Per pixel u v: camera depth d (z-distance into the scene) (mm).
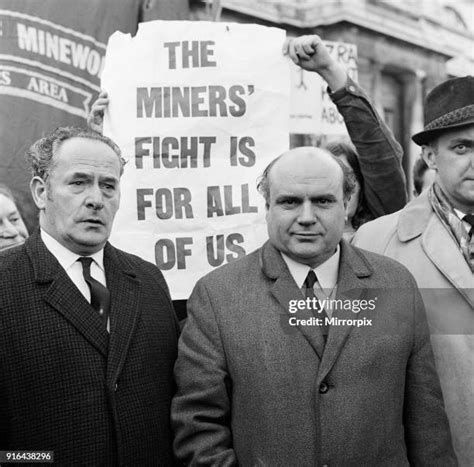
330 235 1779
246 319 1781
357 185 2600
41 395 1671
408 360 1822
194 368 1794
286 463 1676
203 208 2346
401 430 1757
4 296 1726
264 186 1935
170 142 2346
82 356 1709
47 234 1839
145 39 2381
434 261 2021
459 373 1957
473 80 1969
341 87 2381
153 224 2328
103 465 1682
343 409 1687
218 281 1871
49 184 1786
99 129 2451
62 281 1756
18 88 2936
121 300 1829
